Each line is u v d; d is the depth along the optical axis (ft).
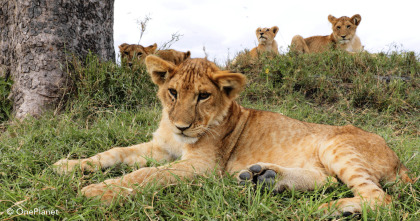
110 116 14.56
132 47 27.02
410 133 16.35
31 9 14.99
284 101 18.47
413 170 10.16
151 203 7.30
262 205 7.14
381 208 7.21
